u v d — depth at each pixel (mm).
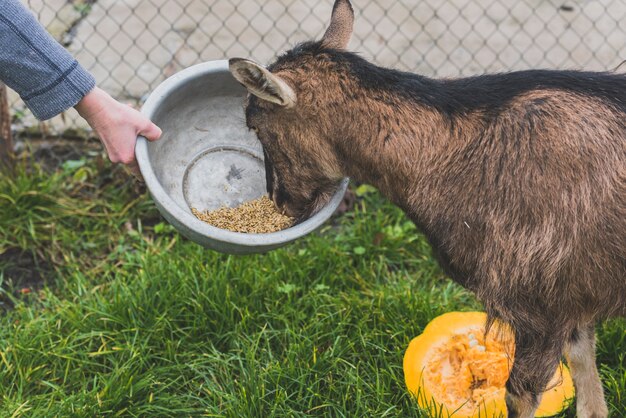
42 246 2113
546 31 2896
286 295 1930
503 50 2807
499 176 1476
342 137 1560
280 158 1617
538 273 1464
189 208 1678
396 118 1530
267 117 1586
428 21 2965
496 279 1490
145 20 2904
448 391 1700
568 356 1649
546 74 1512
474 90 1521
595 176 1439
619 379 1748
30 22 1486
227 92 1716
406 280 2027
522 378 1531
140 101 2531
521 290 1480
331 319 1868
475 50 2811
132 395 1701
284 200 1654
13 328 1866
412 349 1742
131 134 1580
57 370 1782
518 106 1489
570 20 2965
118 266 2088
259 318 1882
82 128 2402
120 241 2123
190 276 1937
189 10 2979
